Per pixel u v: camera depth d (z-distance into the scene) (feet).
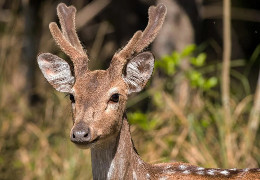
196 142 43.24
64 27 33.83
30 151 48.85
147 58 32.35
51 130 48.60
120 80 31.68
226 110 44.52
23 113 51.80
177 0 53.01
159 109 47.57
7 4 67.00
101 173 31.86
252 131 44.24
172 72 47.06
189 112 46.50
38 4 63.21
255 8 70.33
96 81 31.42
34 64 60.03
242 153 43.04
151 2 62.95
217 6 68.03
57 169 45.60
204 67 54.39
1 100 51.06
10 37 55.98
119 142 31.78
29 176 46.68
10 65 56.85
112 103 31.19
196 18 53.62
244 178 32.94
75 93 31.32
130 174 32.04
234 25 70.90
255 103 44.93
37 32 62.49
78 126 30.09
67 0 66.28
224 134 43.21
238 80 63.72
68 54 32.60
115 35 67.77
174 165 33.40
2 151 49.24
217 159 43.50
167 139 44.86
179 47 53.11
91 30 68.13
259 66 67.87
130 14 68.39
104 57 64.80
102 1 66.69
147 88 51.26
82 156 44.14
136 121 45.68
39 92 54.39
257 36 70.90
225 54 46.60
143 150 44.98
